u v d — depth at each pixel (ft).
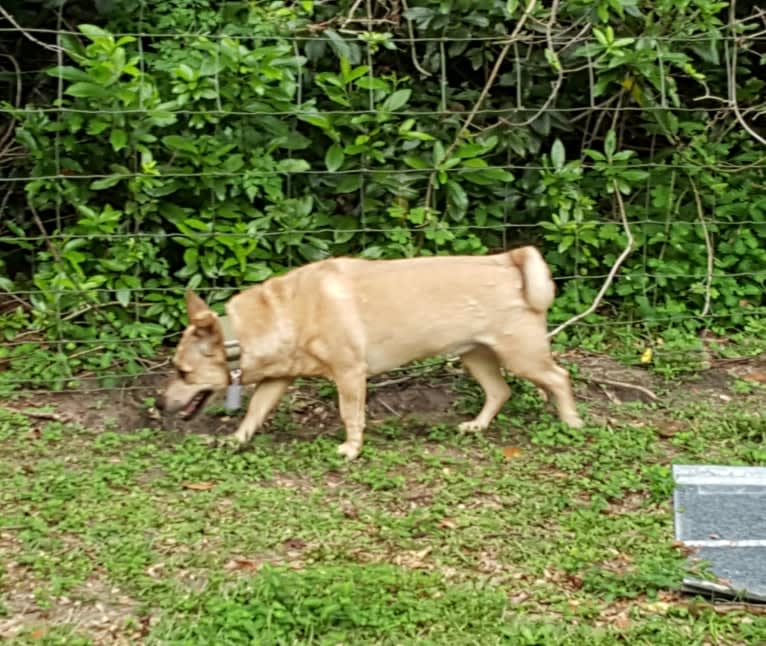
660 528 12.26
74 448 13.47
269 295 13.44
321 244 15.17
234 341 13.32
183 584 11.43
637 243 15.98
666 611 11.24
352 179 15.29
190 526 12.09
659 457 13.47
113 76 14.38
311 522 12.22
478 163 15.25
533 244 16.30
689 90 16.80
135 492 12.64
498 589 11.43
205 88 14.69
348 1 16.03
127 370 14.80
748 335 16.03
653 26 15.48
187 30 15.49
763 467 13.23
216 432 13.93
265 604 11.03
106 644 10.83
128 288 14.93
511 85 16.11
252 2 15.75
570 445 13.65
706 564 11.72
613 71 15.55
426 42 15.84
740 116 15.75
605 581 11.51
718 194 16.15
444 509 12.42
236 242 14.90
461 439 13.74
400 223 15.39
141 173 14.78
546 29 15.48
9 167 15.93
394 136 15.34
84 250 15.02
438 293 13.42
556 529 12.24
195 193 14.99
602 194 16.05
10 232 15.99
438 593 11.32
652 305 16.14
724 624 11.10
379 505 12.55
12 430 13.71
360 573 11.41
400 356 13.47
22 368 14.70
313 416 14.32
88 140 15.10
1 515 12.21
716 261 16.24
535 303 13.53
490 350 13.76
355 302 13.32
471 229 15.87
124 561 11.61
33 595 11.28
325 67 15.87
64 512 12.26
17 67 15.79
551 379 13.78
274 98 14.83
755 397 14.83
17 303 15.76
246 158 15.11
